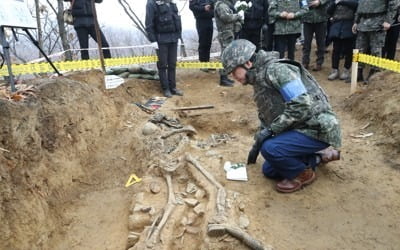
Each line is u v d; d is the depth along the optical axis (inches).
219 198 111.2
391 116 160.6
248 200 116.0
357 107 190.5
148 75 255.3
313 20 263.4
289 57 256.2
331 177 130.7
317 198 118.6
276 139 115.9
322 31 271.0
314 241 99.8
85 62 214.4
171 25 223.1
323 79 263.0
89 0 225.0
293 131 114.7
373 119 172.2
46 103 136.2
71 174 132.3
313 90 114.1
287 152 115.0
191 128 174.1
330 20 297.4
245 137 172.7
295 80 106.8
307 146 114.7
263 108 118.0
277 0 238.7
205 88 271.0
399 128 151.5
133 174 142.0
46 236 105.8
